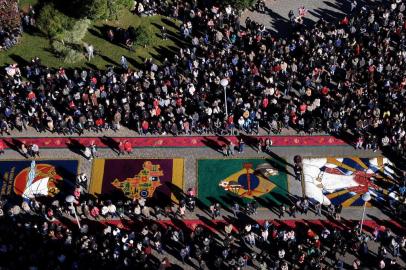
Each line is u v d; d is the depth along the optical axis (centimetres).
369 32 5781
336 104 5209
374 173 4931
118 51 5862
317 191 4847
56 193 4869
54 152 5116
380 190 4831
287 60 5597
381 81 5362
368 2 6294
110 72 5431
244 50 5759
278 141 5134
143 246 4466
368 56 5525
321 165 4991
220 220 4697
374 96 5234
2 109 5256
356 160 5012
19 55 5791
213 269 4403
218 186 4894
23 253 4397
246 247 4516
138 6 6134
